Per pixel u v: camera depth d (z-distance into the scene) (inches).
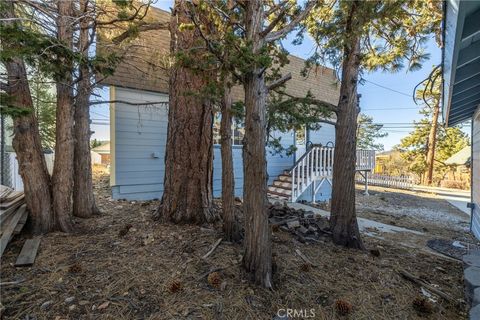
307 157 315.6
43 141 273.6
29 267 92.6
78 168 151.5
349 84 146.6
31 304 74.5
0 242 98.5
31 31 86.0
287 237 141.7
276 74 131.0
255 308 81.7
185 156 143.5
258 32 90.8
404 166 879.7
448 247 168.7
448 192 571.5
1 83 111.2
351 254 131.0
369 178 714.2
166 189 146.3
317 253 126.0
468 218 303.6
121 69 223.0
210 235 126.3
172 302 80.4
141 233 125.4
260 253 92.9
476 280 100.0
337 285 100.3
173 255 106.6
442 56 95.3
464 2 58.1
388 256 137.4
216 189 285.6
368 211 311.1
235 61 81.2
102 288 83.9
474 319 79.4
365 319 84.0
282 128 163.8
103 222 142.2
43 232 120.5
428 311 90.8
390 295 98.6
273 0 131.5
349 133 146.0
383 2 104.8
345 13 120.3
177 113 143.8
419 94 595.2
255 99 89.9
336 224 145.9
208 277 92.4
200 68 95.1
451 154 799.1
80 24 140.3
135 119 235.9
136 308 76.9
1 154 194.4
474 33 74.9
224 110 123.1
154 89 240.8
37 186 120.5
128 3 126.3
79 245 110.7
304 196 363.6
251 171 92.4
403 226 238.4
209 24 105.3
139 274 92.5
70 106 128.6
